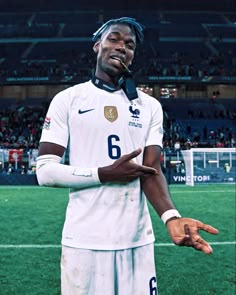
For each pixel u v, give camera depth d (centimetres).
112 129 160
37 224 738
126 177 152
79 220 158
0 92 3375
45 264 458
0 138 2636
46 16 3856
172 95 3394
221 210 950
